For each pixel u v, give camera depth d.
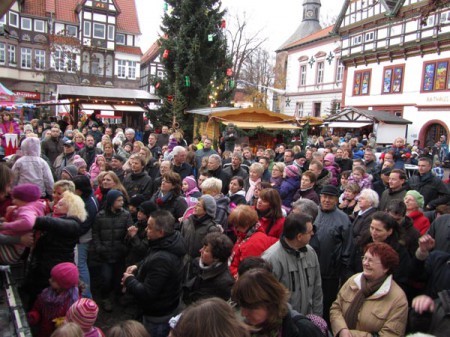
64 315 3.56
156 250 3.66
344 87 35.50
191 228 4.56
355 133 28.22
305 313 3.34
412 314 2.87
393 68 30.16
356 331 3.03
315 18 54.28
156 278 3.52
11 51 45.28
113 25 49.31
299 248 3.39
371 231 3.92
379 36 31.09
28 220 3.46
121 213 5.05
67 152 8.09
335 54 38.47
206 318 1.72
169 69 23.23
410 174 11.97
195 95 22.95
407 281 3.78
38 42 46.69
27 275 4.08
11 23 44.81
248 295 2.18
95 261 5.05
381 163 8.73
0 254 3.52
